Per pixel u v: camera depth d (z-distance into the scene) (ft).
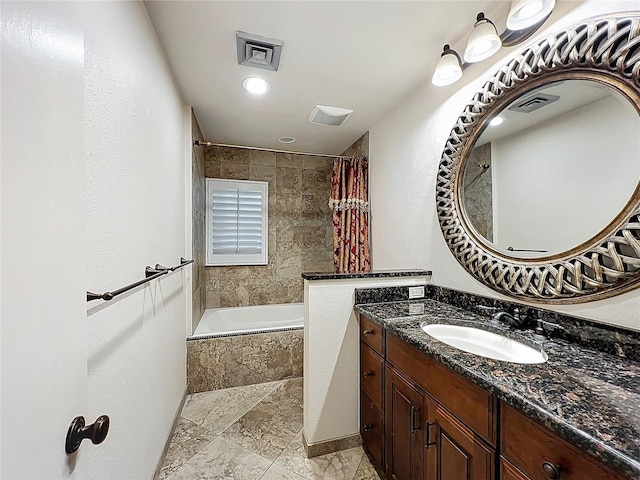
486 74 4.82
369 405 5.16
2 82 1.18
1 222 1.17
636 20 2.93
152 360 4.58
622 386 2.43
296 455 5.39
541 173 3.96
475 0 4.16
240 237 11.25
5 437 1.15
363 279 5.64
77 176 1.77
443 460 3.26
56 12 1.58
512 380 2.54
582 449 1.81
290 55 5.42
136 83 3.92
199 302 9.23
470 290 5.07
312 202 12.19
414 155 6.66
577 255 3.43
